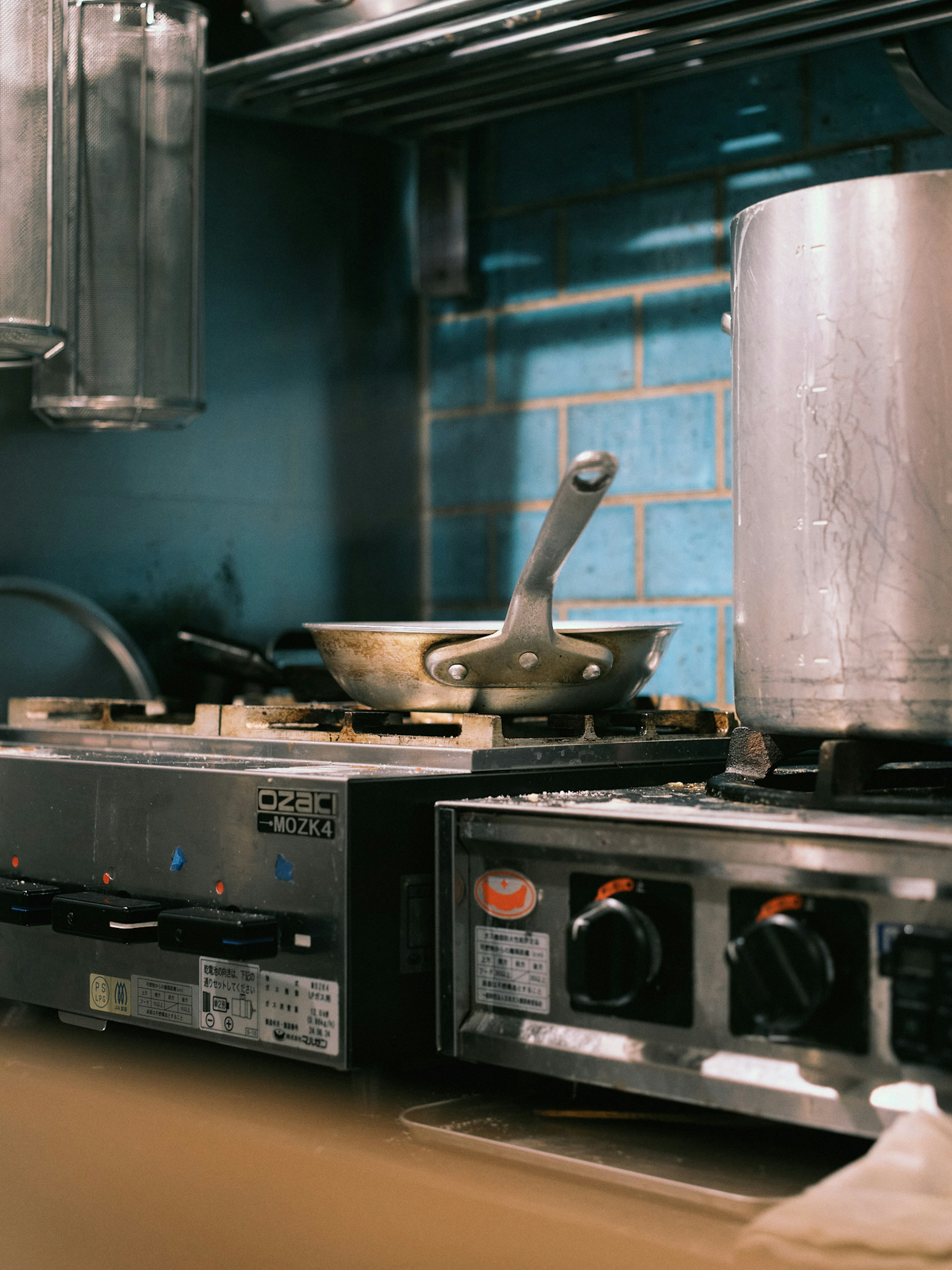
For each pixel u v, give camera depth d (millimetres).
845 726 887
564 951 908
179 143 1601
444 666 1079
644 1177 826
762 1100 807
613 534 1950
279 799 982
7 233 1336
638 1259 757
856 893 776
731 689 1825
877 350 869
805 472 902
